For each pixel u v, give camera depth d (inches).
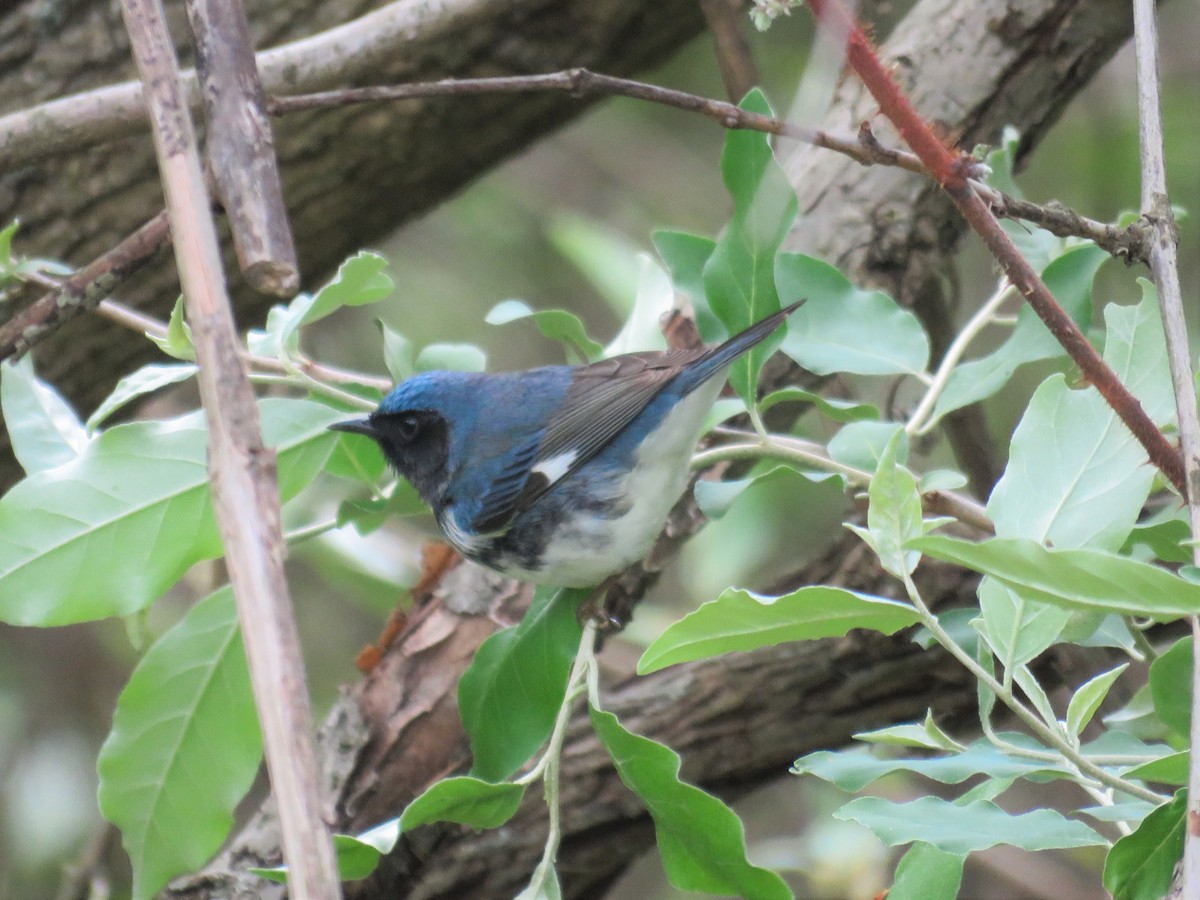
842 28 191.6
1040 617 223.1
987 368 291.1
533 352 632.4
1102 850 430.0
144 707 280.7
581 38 414.9
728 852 234.5
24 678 565.0
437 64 407.2
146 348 432.8
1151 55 234.1
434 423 323.3
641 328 338.3
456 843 351.6
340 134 415.2
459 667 344.8
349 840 235.0
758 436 291.7
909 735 219.5
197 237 177.8
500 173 622.2
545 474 313.7
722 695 368.5
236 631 282.7
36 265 302.2
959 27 386.6
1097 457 235.0
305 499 443.8
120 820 280.1
